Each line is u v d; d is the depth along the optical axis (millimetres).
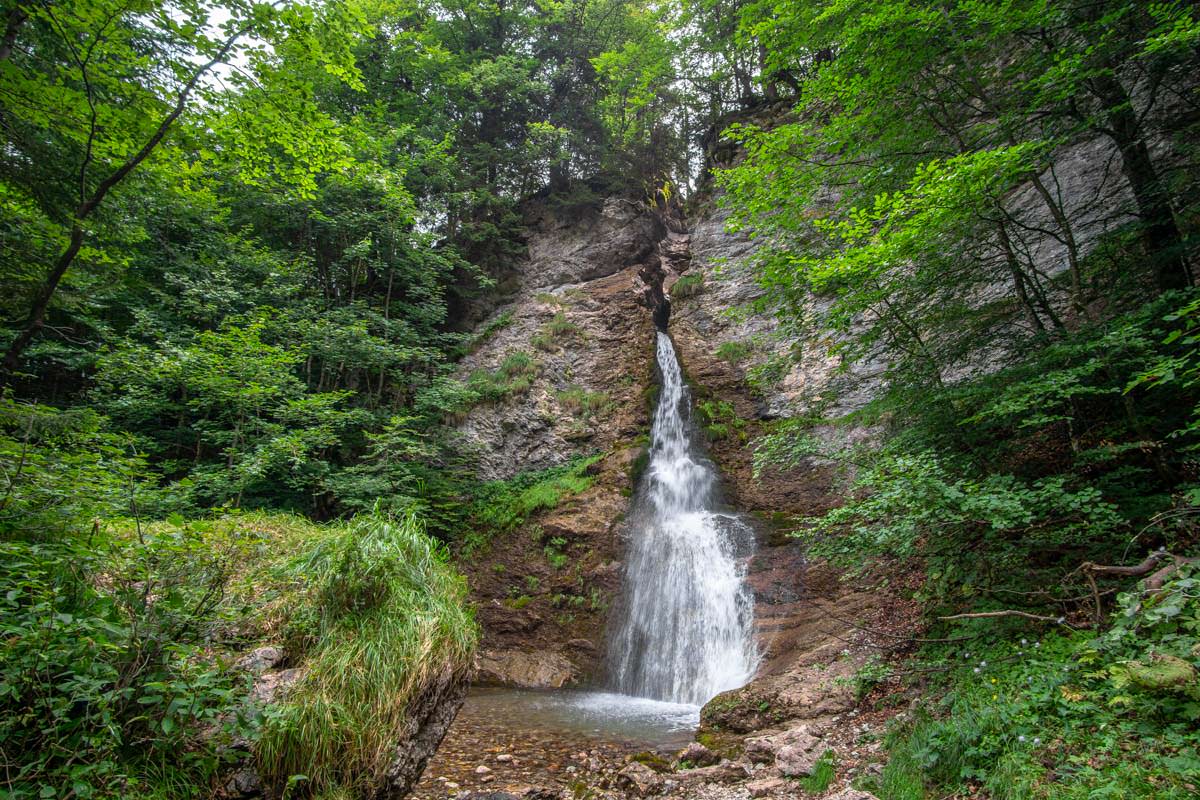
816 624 10086
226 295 14562
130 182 7332
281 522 6953
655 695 11438
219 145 7414
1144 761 3797
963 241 8383
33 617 3271
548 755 7359
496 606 13820
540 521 15203
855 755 5754
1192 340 4762
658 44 19641
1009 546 6504
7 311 7934
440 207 19844
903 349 8719
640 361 18859
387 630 4715
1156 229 7828
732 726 7762
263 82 6727
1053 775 4070
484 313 21266
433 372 19203
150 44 7020
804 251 10188
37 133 6156
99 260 8070
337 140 7711
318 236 17828
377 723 4266
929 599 8023
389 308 19094
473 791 6172
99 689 3514
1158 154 9883
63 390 15320
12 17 5781
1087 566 5508
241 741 3785
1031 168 6645
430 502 15859
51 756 3125
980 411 6812
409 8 21203
